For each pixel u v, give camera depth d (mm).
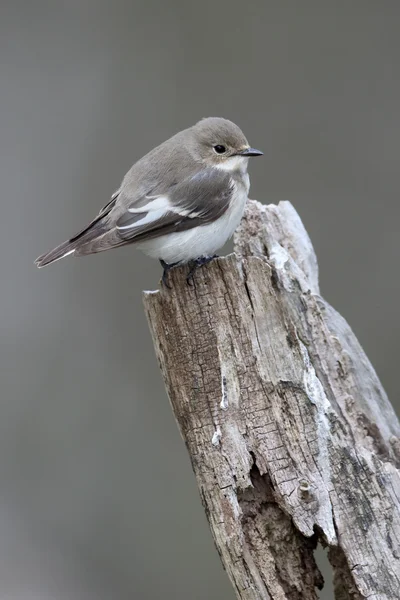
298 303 8422
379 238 15125
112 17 16766
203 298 7625
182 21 16500
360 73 15906
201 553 13258
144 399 14406
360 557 7090
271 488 7336
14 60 16641
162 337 7715
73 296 15008
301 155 15680
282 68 16078
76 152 16031
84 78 16438
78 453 14070
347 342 8898
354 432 8352
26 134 16109
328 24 16125
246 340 7535
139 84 16344
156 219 8812
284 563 7320
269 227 9281
